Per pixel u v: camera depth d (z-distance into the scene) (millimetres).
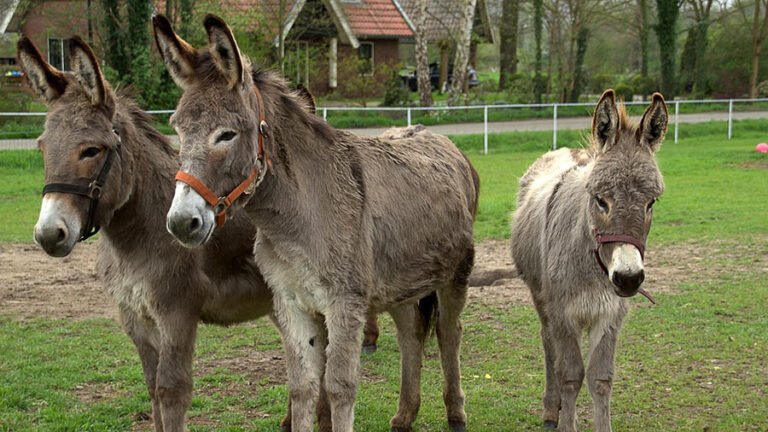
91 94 3311
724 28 33156
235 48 2805
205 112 2838
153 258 3559
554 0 30062
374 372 5281
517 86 31078
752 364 5039
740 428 4129
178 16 22094
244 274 3963
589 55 35125
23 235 9461
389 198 3664
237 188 2908
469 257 4375
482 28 36750
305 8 29125
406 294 3842
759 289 6695
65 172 3232
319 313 3428
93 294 7121
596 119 3422
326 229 3271
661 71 32094
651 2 33188
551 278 3871
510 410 4551
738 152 17250
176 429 3570
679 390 4676
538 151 18781
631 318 6055
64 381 4895
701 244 8578
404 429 4254
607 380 3621
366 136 3945
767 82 31859
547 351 4414
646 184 3264
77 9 22688
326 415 4086
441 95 35344
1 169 14383
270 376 5133
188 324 3619
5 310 6531
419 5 26562
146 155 3654
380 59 33719
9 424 4219
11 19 24781
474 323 6199
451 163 4492
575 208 3811
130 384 4926
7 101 19578
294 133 3324
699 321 5922
